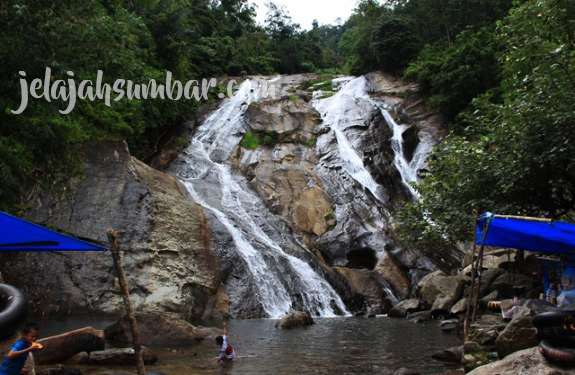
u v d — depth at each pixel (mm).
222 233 21391
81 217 19656
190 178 27219
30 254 18391
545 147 13000
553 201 14602
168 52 32219
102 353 10203
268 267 21031
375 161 31141
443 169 16719
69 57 12109
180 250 19812
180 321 13141
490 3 42250
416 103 35531
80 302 17547
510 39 15805
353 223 25469
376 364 10383
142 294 18031
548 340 6633
